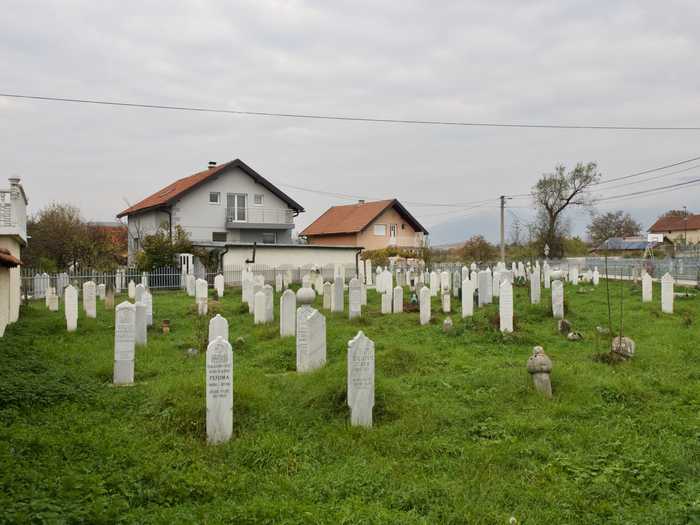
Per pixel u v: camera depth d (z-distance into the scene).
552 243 55.44
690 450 7.66
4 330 16.92
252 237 46.38
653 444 7.90
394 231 53.16
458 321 18.20
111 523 5.48
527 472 7.11
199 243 39.03
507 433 8.41
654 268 33.12
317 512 5.92
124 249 52.00
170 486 6.45
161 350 14.95
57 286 31.09
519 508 6.20
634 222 69.81
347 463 7.45
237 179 45.25
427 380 11.19
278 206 46.78
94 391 10.56
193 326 18.89
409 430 8.56
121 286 33.38
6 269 17.31
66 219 50.66
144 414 9.30
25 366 11.80
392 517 5.85
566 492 6.51
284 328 16.30
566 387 10.35
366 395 8.94
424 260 42.44
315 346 12.47
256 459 7.56
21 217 19.44
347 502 6.26
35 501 5.50
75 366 13.07
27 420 8.73
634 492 6.53
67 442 7.59
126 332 11.80
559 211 56.59
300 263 38.91
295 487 6.61
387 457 7.70
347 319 19.44
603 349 13.94
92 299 20.42
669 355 12.95
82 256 43.47
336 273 34.88
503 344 15.05
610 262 38.56
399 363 12.33
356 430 8.55
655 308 19.80
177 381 10.78
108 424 8.86
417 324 18.34
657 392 10.35
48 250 45.69
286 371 12.94
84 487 6.12
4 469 6.37
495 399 9.91
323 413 9.30
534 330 16.39
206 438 8.38
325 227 55.03
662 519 5.81
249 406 9.35
